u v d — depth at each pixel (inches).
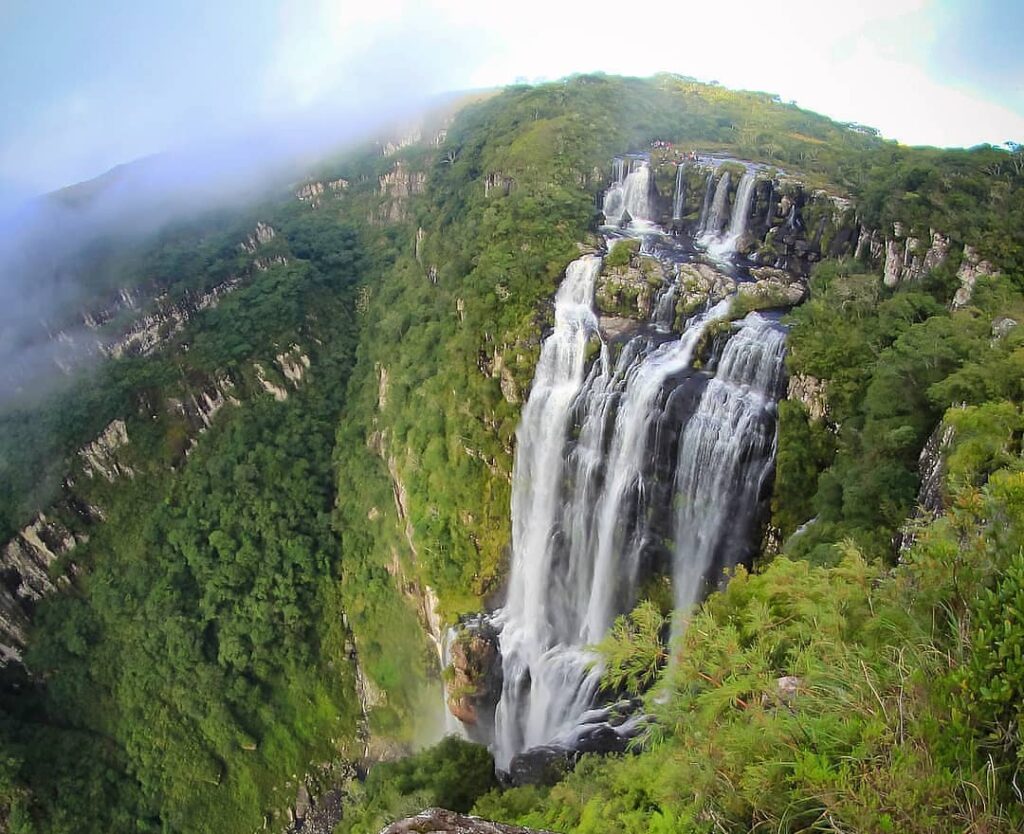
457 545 1984.5
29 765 1996.8
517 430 1865.2
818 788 267.7
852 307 1481.3
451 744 1437.0
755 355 1481.3
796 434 1330.0
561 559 1790.1
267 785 2102.6
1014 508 345.1
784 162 2453.2
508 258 2042.3
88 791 2027.6
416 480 2090.3
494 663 1812.3
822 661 361.1
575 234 2122.3
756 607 510.0
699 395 1491.1
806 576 530.6
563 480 1756.9
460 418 1998.0
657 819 392.8
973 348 1103.0
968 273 1444.4
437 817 271.9
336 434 2645.2
